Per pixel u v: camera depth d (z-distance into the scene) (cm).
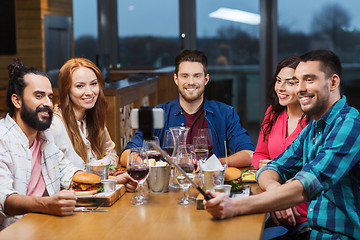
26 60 585
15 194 198
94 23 726
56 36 617
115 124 387
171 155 240
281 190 184
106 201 195
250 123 713
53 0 605
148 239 158
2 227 217
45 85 220
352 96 684
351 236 192
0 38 557
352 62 679
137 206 195
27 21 580
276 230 229
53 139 235
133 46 724
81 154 264
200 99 291
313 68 193
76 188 203
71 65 262
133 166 200
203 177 206
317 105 196
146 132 177
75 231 167
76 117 269
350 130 189
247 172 246
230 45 704
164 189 217
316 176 186
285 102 264
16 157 217
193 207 192
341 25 676
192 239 158
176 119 292
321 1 675
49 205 185
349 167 188
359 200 194
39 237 162
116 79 592
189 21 706
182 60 283
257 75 703
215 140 292
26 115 218
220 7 699
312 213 201
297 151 220
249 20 695
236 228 167
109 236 162
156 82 564
